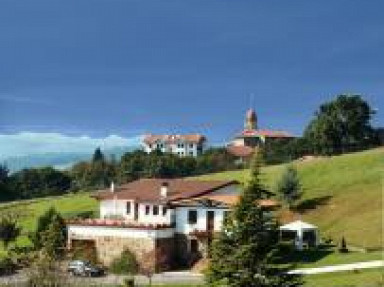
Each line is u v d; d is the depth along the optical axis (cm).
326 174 12669
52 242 5334
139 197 9150
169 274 8119
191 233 8638
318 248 8631
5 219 9881
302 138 18125
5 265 5156
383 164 12431
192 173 19375
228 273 4944
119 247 8506
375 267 6931
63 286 3909
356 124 16488
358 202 10738
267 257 4950
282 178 11169
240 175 14475
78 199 14375
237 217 4978
